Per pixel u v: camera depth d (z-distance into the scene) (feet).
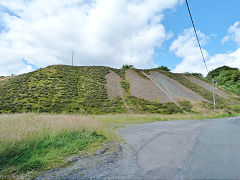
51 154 13.30
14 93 85.10
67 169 10.56
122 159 12.57
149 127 32.89
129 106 91.86
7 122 21.93
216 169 10.14
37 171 10.21
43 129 18.60
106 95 102.94
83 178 9.16
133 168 10.62
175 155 13.26
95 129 23.35
